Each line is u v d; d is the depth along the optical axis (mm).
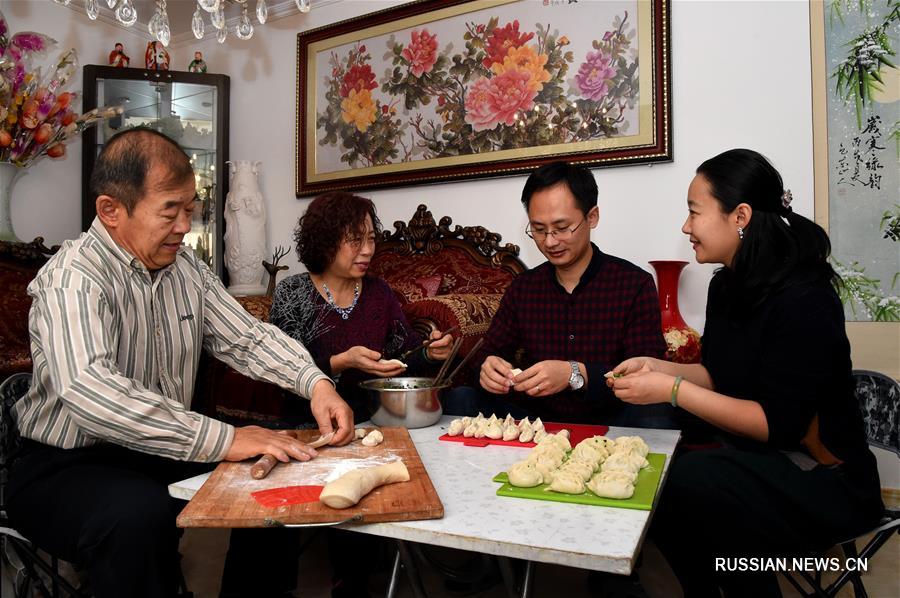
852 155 2521
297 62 3736
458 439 1396
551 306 2008
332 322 2055
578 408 1892
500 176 3145
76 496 1197
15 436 1461
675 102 2807
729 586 1197
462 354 2355
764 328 1351
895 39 2451
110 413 1152
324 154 3676
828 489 1218
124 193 1323
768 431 1243
